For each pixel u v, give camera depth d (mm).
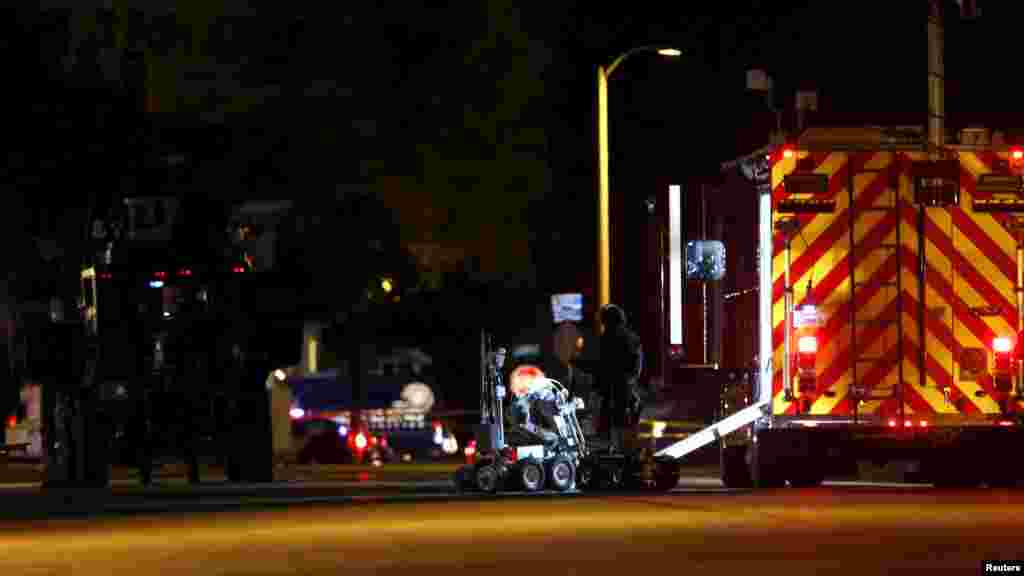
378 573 30109
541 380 50938
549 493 49500
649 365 54250
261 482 58094
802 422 49812
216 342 57656
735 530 36312
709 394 54125
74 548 35219
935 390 49844
